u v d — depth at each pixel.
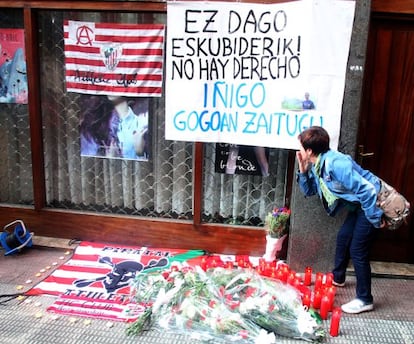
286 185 3.68
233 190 3.83
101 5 3.53
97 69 3.72
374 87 3.56
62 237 4.08
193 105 3.54
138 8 3.48
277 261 3.69
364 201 2.74
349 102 3.26
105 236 4.00
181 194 3.92
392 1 3.25
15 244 3.76
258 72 3.37
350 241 3.15
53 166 4.11
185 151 3.82
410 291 3.33
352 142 3.32
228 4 3.30
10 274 3.39
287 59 3.29
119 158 3.93
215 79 3.46
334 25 3.15
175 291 2.86
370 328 2.80
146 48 3.59
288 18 3.23
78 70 3.75
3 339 2.58
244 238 3.77
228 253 3.84
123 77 3.70
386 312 3.00
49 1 3.58
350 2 3.10
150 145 3.87
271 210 3.81
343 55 3.19
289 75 3.31
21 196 4.21
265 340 2.55
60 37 3.80
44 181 4.08
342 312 2.98
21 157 4.12
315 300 2.96
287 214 3.53
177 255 3.74
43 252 3.81
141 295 3.01
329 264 3.52
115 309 2.92
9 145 4.12
